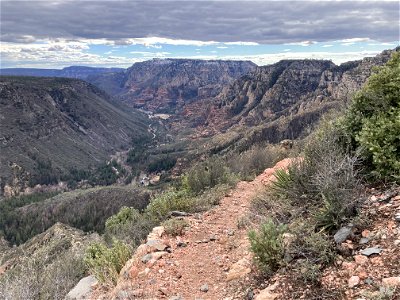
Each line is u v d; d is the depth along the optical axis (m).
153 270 5.97
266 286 4.63
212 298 4.93
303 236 4.96
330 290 4.06
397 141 5.78
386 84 6.67
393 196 5.25
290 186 6.45
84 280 7.27
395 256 4.14
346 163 5.52
